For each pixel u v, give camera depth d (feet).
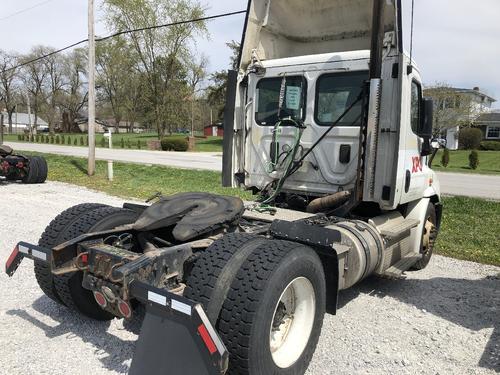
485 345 12.79
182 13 136.15
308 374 11.04
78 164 66.33
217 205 12.75
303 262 10.14
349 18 18.65
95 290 10.37
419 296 16.55
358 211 17.21
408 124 16.06
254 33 18.42
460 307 15.58
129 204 14.58
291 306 10.74
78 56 250.78
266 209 15.26
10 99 258.57
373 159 15.08
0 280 16.37
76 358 11.21
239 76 18.28
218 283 9.29
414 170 17.38
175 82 151.12
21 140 166.91
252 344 8.93
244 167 18.69
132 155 91.76
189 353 8.45
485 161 106.73
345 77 16.20
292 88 17.15
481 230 28.35
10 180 46.52
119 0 132.87
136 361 8.95
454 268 20.42
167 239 13.64
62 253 11.13
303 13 19.13
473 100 156.46
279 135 17.52
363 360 11.78
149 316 9.04
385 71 14.97
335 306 11.91
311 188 17.04
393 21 14.62
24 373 10.46
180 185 46.16
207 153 111.34
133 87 200.75
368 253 13.85
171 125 163.02
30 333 12.46
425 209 18.65
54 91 256.52
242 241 10.23
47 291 12.86
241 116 18.58
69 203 33.68
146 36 138.82
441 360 11.91
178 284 10.58
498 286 17.93
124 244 12.67
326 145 16.61
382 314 14.80
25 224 25.59
